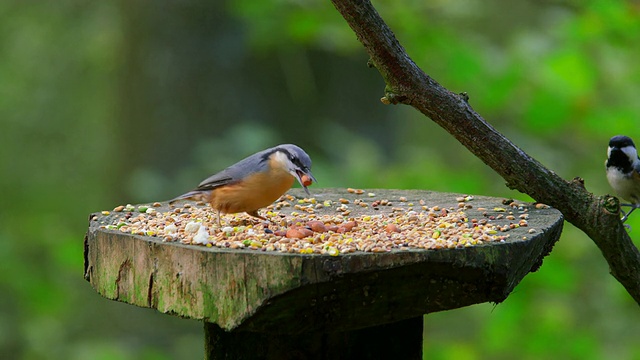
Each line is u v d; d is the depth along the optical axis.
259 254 4.92
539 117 12.73
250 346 5.87
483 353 14.55
